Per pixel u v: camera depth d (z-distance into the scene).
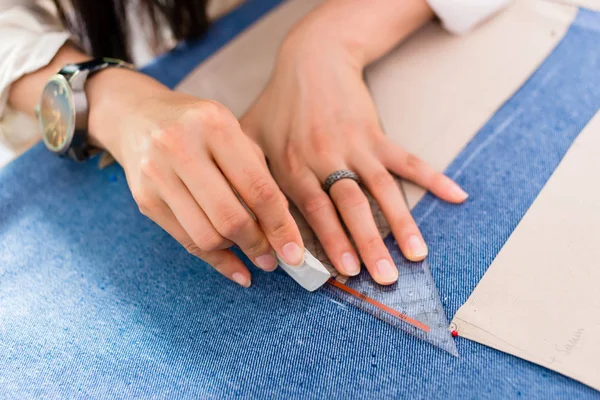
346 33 0.57
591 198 0.43
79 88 0.49
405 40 0.62
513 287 0.39
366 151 0.49
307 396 0.36
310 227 0.46
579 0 0.60
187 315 0.43
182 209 0.37
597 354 0.34
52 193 0.55
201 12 0.68
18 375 0.41
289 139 0.52
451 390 0.35
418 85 0.56
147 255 0.48
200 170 0.36
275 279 0.44
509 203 0.44
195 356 0.40
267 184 0.36
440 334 0.38
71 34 0.65
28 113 0.59
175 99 0.43
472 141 0.50
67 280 0.47
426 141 0.51
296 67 0.55
